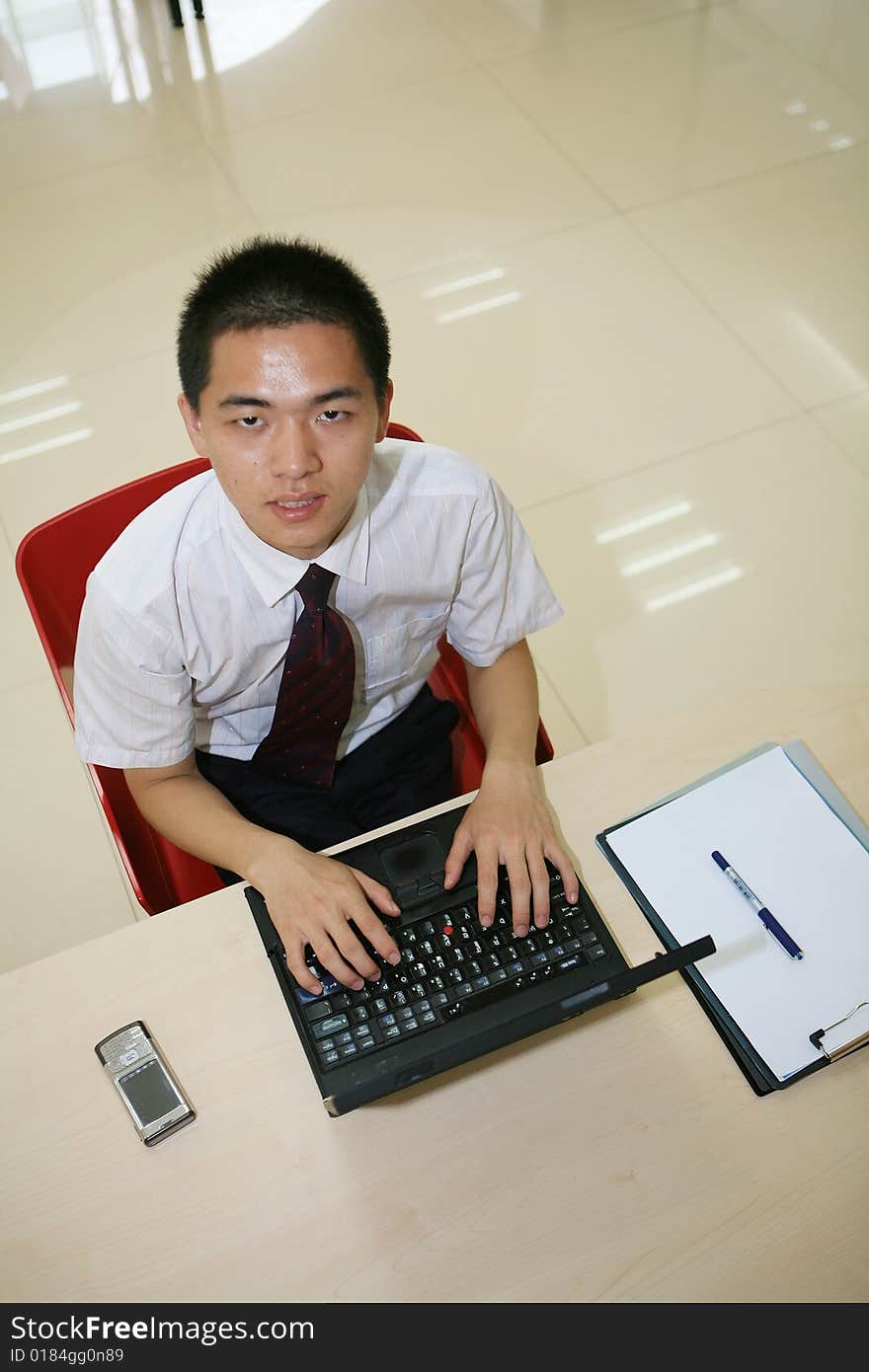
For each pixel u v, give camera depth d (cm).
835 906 103
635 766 112
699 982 99
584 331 257
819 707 117
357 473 89
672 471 235
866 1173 90
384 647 121
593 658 210
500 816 105
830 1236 87
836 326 260
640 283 266
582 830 108
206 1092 92
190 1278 85
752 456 238
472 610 123
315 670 113
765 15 333
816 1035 95
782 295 265
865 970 99
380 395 90
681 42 324
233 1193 88
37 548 120
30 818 190
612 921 102
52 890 183
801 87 312
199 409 88
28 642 210
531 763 115
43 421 239
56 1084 93
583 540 225
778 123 302
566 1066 94
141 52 317
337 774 132
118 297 260
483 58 317
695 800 109
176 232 273
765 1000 98
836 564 223
